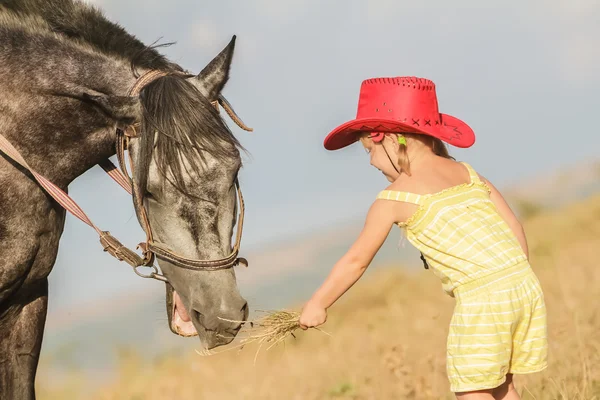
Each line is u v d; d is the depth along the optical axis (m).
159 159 6.57
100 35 7.29
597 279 12.26
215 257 6.80
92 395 15.79
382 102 6.18
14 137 7.03
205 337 6.91
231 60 7.15
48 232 7.27
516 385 8.34
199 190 6.63
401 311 15.02
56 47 7.17
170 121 6.52
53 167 7.21
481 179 6.46
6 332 7.41
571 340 8.88
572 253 17.42
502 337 5.78
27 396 7.45
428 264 6.26
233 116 7.27
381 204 6.04
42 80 7.07
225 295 6.83
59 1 7.32
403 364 9.32
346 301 21.19
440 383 8.80
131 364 17.53
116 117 6.76
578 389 7.73
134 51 7.36
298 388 10.85
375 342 11.84
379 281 22.17
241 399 11.00
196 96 6.65
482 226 5.93
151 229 6.96
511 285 5.84
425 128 6.08
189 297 6.92
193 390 12.45
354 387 9.66
